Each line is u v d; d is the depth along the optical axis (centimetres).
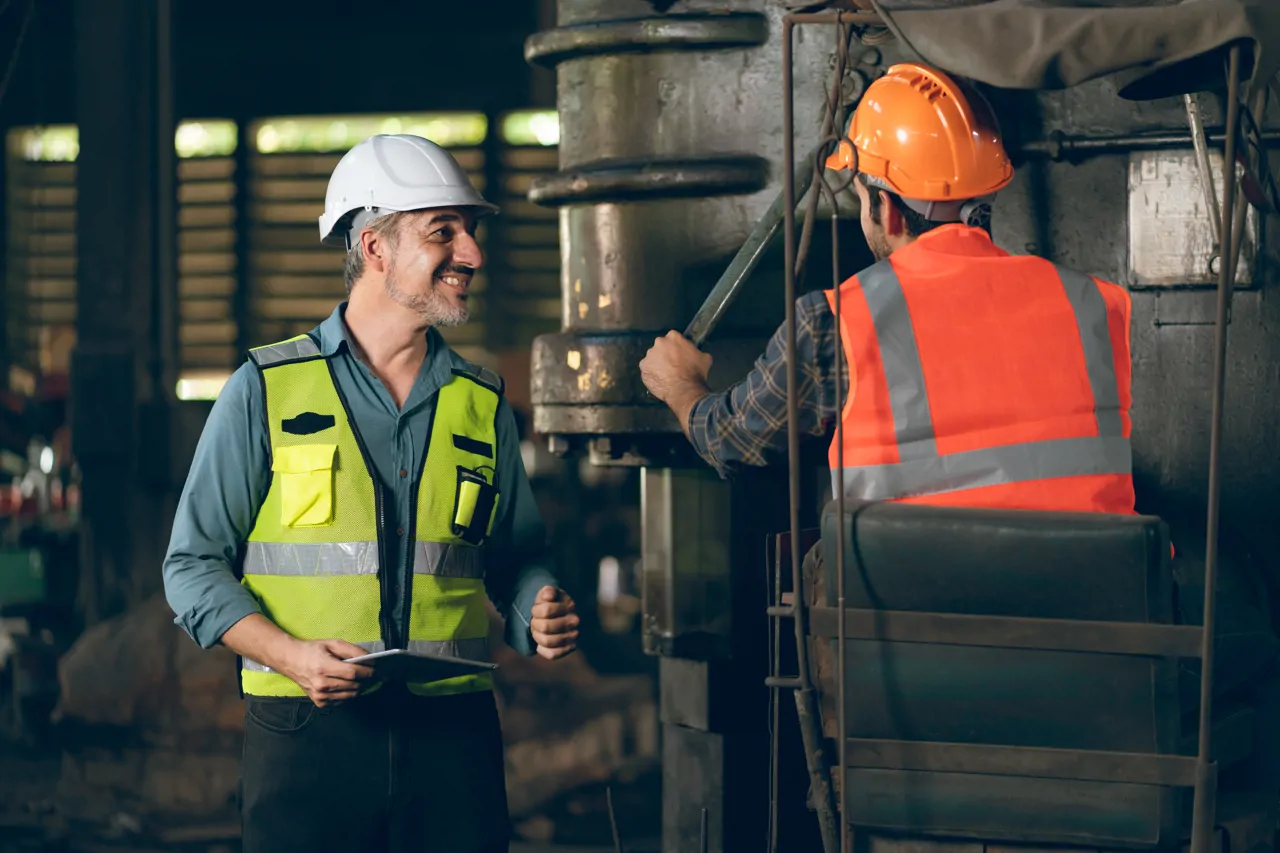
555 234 1196
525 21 1188
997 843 235
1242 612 303
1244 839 266
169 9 938
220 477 259
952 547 230
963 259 252
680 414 275
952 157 256
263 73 1220
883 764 236
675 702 372
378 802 256
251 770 259
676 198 349
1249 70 228
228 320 1231
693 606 359
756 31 343
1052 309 249
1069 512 232
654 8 350
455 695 265
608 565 962
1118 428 249
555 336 358
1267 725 295
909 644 234
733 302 343
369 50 1208
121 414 903
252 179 1230
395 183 266
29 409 1065
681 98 349
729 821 360
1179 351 329
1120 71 242
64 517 984
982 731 232
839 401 240
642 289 351
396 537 263
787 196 237
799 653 238
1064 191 332
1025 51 225
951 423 243
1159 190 327
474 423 274
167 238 930
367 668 241
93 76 920
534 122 1195
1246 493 326
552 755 645
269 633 248
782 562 271
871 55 335
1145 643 223
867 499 245
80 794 654
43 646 802
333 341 266
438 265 265
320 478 259
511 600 283
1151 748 226
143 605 729
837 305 239
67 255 1256
